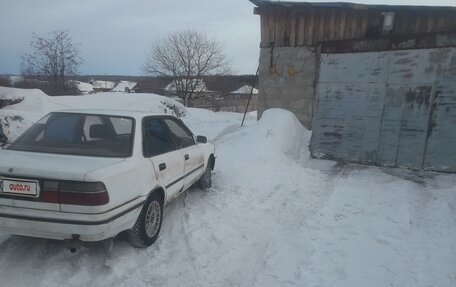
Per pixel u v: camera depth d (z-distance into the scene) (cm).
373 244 447
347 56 934
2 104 1536
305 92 1016
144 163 402
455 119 835
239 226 493
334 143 970
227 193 640
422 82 856
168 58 4088
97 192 325
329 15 960
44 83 2912
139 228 399
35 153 381
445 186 725
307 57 1000
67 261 373
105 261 379
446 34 820
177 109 2178
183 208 553
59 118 432
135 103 2008
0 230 341
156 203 434
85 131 414
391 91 892
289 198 626
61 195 323
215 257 403
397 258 411
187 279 357
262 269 381
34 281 336
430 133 862
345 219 531
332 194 652
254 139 917
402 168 895
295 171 786
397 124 895
